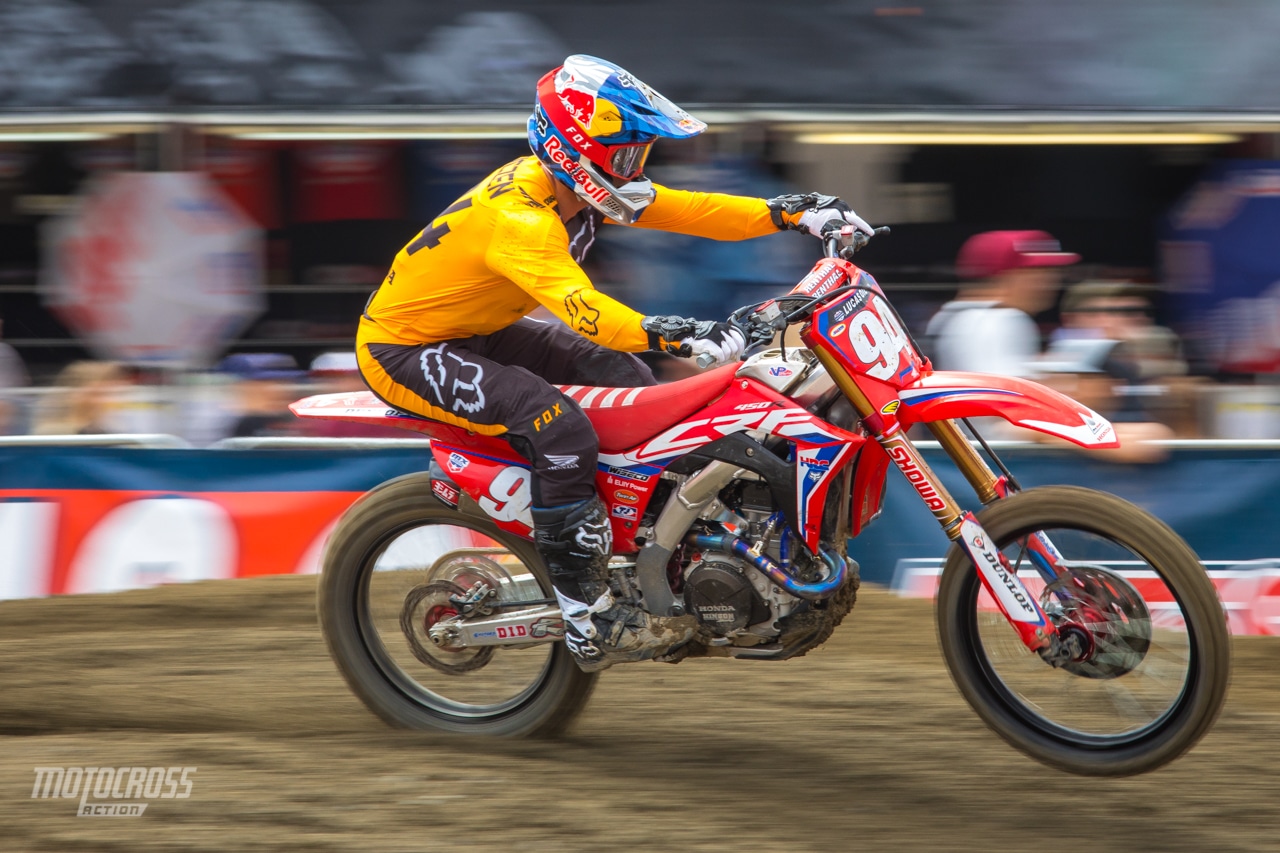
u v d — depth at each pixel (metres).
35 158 18.12
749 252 17.84
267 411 18.06
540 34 17.94
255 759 10.23
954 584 9.95
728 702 12.00
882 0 18.36
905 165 18.41
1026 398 9.28
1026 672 10.15
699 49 17.92
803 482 9.45
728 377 9.77
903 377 9.61
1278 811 9.38
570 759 10.42
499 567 10.91
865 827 9.09
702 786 9.86
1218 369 18.59
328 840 8.70
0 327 18.39
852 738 11.02
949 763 10.41
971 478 9.90
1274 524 15.95
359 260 18.72
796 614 9.73
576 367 10.99
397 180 18.52
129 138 18.00
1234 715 11.51
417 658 11.05
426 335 10.05
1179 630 9.45
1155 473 16.08
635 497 9.98
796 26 18.11
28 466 16.50
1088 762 9.67
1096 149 18.62
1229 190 18.55
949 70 17.95
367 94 17.69
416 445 16.69
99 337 18.41
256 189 18.41
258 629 14.73
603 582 10.11
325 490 16.70
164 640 14.34
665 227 10.72
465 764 10.16
